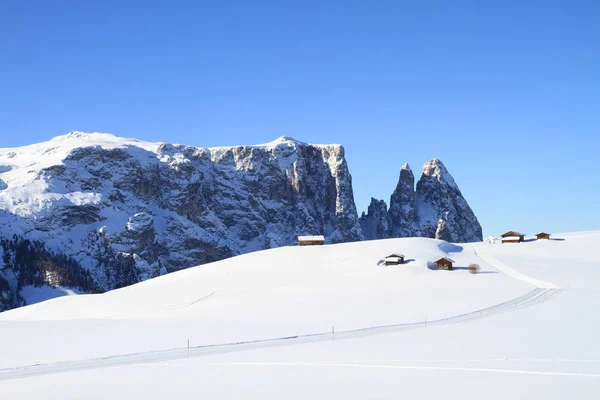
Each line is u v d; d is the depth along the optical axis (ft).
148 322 421.59
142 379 229.04
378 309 444.55
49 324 420.77
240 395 203.10
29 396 209.05
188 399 200.23
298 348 288.92
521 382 209.97
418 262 648.79
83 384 223.71
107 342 321.11
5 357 280.51
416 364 241.96
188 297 573.33
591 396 193.47
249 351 284.00
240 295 562.25
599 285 537.24
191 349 293.43
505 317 382.22
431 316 398.83
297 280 617.21
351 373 229.25
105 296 624.59
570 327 329.93
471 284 554.05
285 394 202.69
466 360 246.88
